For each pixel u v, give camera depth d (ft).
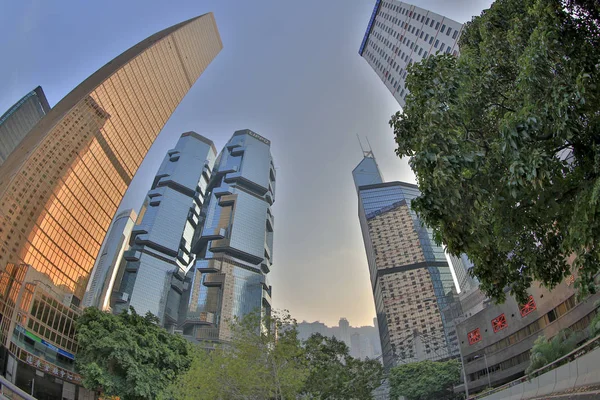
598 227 32.58
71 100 462.19
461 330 228.84
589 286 36.22
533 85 36.96
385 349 626.23
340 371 165.07
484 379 211.00
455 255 41.88
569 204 37.70
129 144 499.51
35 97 611.47
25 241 322.55
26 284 203.41
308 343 161.17
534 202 39.32
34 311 202.90
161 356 184.24
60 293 237.45
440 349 500.74
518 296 47.16
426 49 337.11
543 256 44.78
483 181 39.14
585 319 149.69
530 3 44.65
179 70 646.33
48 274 343.46
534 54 36.94
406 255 630.33
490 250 45.55
